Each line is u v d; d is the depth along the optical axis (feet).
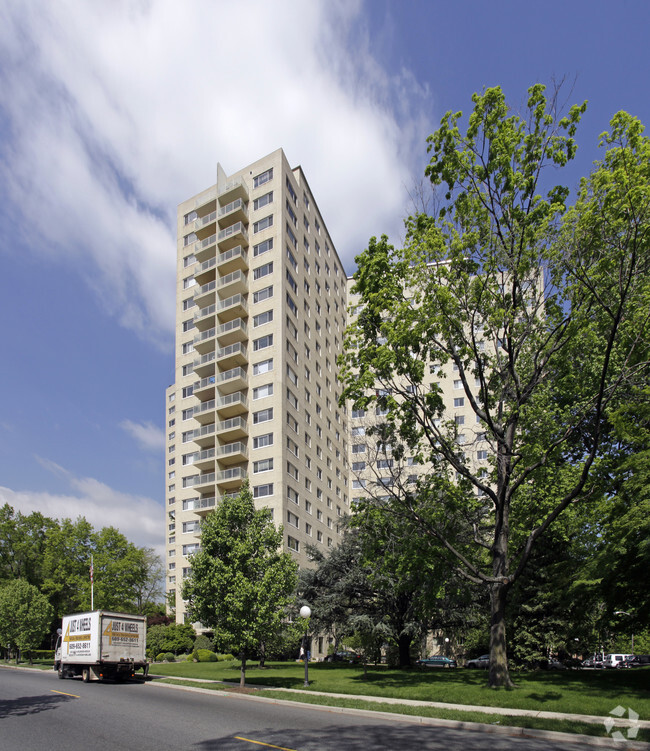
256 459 178.60
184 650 171.12
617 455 71.00
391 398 68.23
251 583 77.10
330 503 214.69
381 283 69.15
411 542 69.67
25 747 35.19
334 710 54.08
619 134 53.31
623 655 166.09
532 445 65.00
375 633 99.45
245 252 199.93
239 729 41.52
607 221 54.34
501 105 63.26
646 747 35.94
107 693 67.77
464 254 64.69
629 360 59.93
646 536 61.00
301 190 219.61
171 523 364.17
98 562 185.57
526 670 96.17
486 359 69.92
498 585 65.05
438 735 39.68
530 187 63.26
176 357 211.20
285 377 184.44
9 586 162.20
